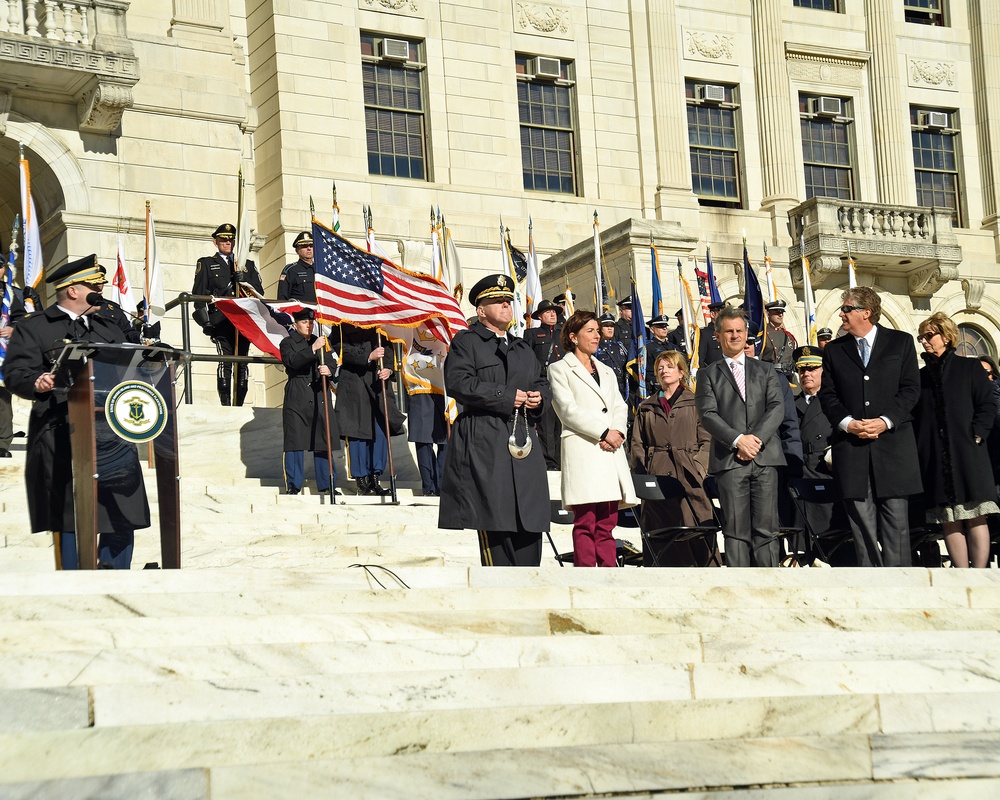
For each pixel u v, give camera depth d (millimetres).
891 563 9234
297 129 22891
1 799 4105
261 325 13656
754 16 27984
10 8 18656
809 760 5043
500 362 8422
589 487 8484
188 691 5094
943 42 29844
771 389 9227
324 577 7008
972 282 28375
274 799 4410
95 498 7234
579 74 26000
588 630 6613
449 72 24609
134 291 19906
